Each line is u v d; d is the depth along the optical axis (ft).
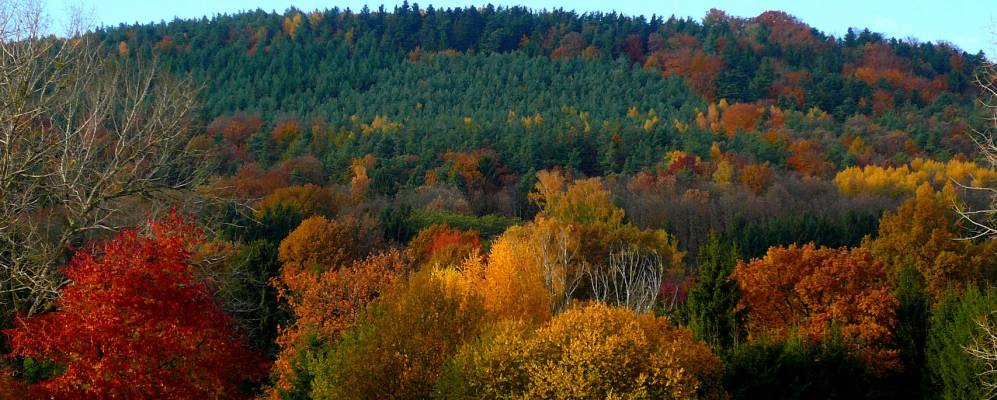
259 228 215.72
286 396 96.02
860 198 341.00
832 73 629.92
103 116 98.32
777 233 271.08
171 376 77.05
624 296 160.56
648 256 211.41
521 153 410.72
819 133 488.85
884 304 127.03
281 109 562.66
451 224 288.10
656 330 91.20
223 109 487.61
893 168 413.80
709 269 128.98
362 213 290.35
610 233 216.13
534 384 79.46
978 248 181.06
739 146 454.40
